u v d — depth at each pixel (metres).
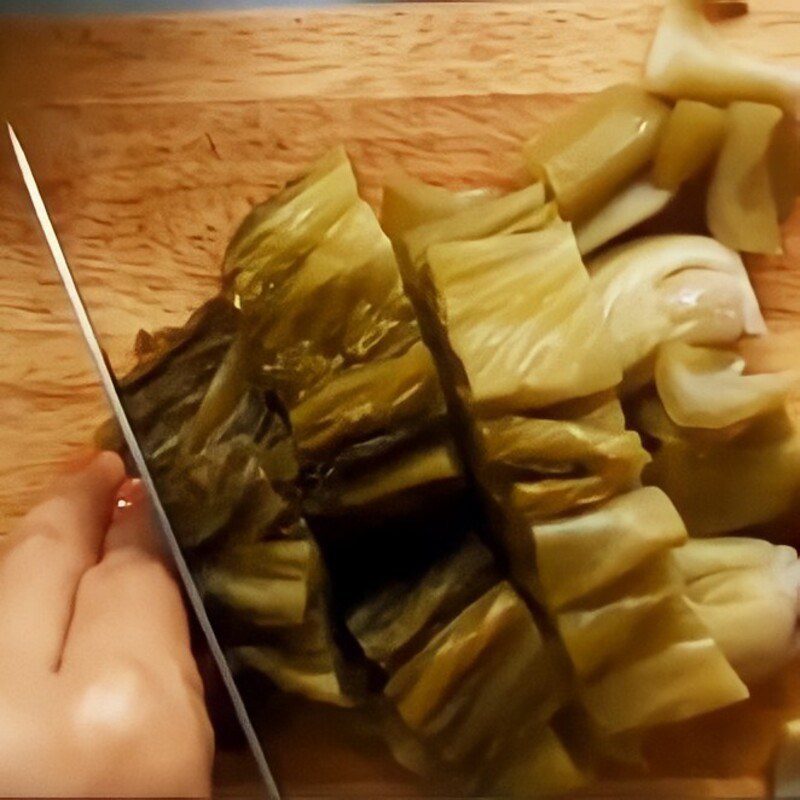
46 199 0.28
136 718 0.22
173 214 0.28
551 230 0.25
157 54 0.29
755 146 0.26
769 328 0.26
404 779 0.25
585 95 0.28
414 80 0.28
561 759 0.24
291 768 0.25
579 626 0.23
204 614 0.24
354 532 0.24
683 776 0.25
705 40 0.27
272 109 0.28
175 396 0.25
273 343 0.24
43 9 0.29
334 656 0.24
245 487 0.24
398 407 0.24
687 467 0.25
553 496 0.23
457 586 0.24
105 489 0.26
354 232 0.24
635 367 0.25
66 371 0.28
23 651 0.23
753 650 0.24
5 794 0.21
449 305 0.24
